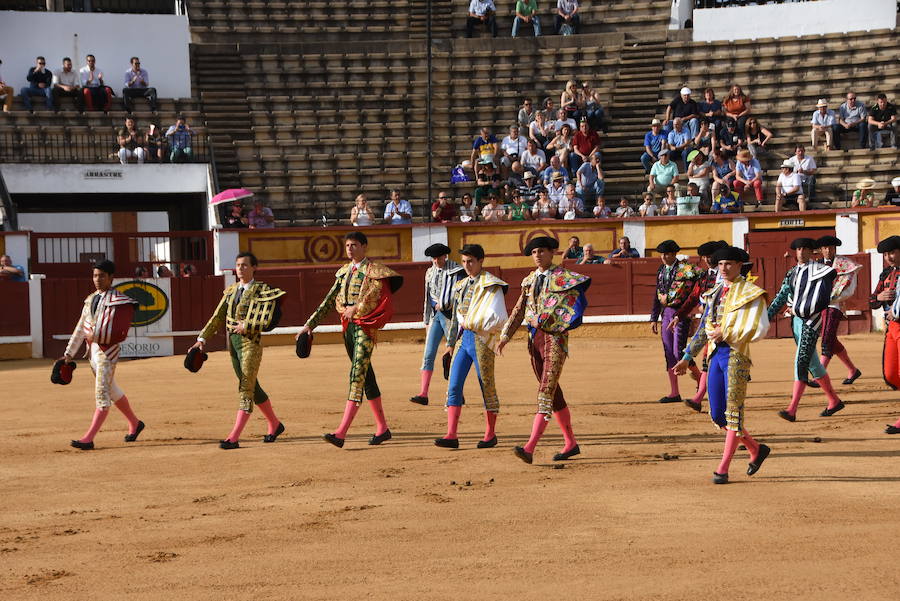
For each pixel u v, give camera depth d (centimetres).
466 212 2391
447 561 538
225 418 1126
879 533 572
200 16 3238
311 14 3297
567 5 3184
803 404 1139
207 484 780
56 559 573
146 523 658
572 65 3055
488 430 898
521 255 2253
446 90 3016
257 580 515
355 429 1026
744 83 2925
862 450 847
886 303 1096
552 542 571
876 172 2570
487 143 2625
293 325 2172
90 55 2803
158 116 2762
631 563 522
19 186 2488
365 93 3003
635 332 2178
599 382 1391
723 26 3109
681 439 929
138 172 2558
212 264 2233
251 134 2809
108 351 962
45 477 823
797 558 523
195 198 2758
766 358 1692
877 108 2659
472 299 881
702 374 1100
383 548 571
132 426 983
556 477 766
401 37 3281
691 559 527
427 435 977
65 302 2078
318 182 2727
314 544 586
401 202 2472
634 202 2469
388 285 914
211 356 1970
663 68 3016
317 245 2233
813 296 991
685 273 1147
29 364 1956
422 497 707
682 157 2600
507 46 3125
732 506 650
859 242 2186
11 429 1079
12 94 2725
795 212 2211
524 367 1628
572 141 2589
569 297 795
